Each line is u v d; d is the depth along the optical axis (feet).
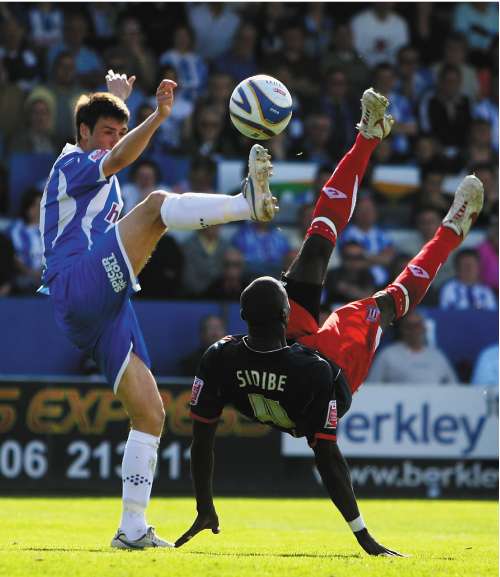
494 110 201.98
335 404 63.57
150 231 65.21
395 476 137.18
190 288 156.04
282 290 63.46
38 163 165.48
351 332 71.15
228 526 96.37
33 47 185.37
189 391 133.80
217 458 134.10
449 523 106.73
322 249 72.90
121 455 131.85
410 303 76.38
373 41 205.16
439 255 78.69
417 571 57.57
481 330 152.87
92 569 55.57
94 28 192.75
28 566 56.39
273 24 199.52
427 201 174.50
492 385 143.33
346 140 183.11
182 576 54.19
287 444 135.23
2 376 142.31
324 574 55.62
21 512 104.27
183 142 177.37
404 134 189.37
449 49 204.44
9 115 174.29
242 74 191.93
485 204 176.35
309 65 191.01
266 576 54.70
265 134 73.67
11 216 163.94
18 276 151.12
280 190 170.71
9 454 130.11
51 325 144.56
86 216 67.31
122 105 70.03
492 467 138.62
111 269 64.90
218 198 63.00
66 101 174.70
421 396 138.00
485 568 60.23
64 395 131.54
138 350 67.62
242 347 63.87
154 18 195.00
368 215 166.61
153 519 100.12
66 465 131.03
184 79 186.39
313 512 114.32
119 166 65.87
